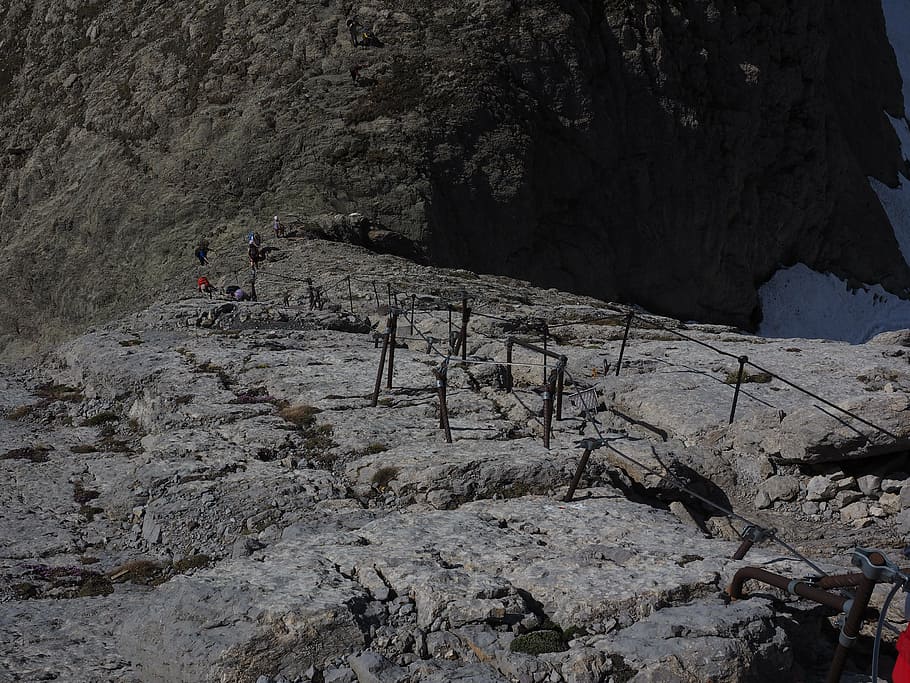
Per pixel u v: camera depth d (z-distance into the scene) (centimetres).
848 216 7038
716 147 6166
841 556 1000
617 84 5941
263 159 5319
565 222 5691
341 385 1492
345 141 5284
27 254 5538
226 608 652
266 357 1766
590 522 874
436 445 1134
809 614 707
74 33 6662
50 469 1333
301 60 5681
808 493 1170
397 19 5794
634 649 607
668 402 1400
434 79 5494
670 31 6072
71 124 6128
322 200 5116
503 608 661
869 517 1133
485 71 5572
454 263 5162
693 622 629
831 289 6762
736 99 6244
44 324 5319
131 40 6338
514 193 5391
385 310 1393
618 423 1353
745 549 754
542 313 2727
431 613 664
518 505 934
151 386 1628
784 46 6500
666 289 5984
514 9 5847
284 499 1030
